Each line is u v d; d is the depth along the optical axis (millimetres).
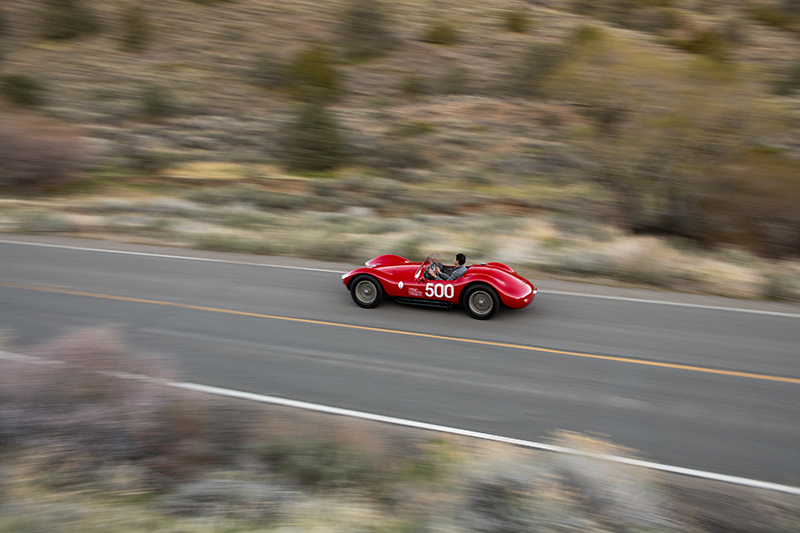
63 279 11797
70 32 63000
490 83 57250
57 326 9039
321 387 7137
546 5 85312
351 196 27781
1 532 4082
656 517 4723
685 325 9828
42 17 62500
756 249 18000
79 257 13812
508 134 42094
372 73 59594
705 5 76625
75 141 28891
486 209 25625
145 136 38031
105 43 62656
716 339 9180
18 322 9195
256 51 64312
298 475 5234
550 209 25438
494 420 6461
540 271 14039
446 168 35062
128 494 4781
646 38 61281
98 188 27141
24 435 5480
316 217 22250
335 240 16172
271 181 30359
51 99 43438
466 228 20297
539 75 52344
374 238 17422
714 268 14266
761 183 17766
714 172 17906
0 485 4758
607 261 14180
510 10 82375
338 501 4793
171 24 70188
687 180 18141
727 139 17422
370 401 6816
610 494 4910
